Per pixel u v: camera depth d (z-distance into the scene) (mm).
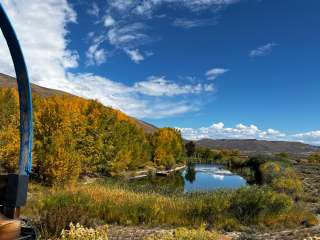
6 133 26250
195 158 135125
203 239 8500
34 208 15672
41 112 34000
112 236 12102
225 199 17703
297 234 12695
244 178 63562
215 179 60562
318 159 109062
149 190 28562
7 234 3389
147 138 79938
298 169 69188
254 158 83000
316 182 45188
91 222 12109
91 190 19594
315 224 16609
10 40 3680
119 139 49719
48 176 28891
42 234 9195
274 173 46656
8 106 27453
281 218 17031
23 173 3811
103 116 46438
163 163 77688
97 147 44031
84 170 42688
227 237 11969
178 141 96875
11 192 3598
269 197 17859
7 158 25984
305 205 23703
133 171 61125
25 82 3863
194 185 48281
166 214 16406
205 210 16750
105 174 49219
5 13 3451
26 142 3877
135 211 16016
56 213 10547
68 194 17297
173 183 50156
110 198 18000
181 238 8242
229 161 117688
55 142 30281
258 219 16547
